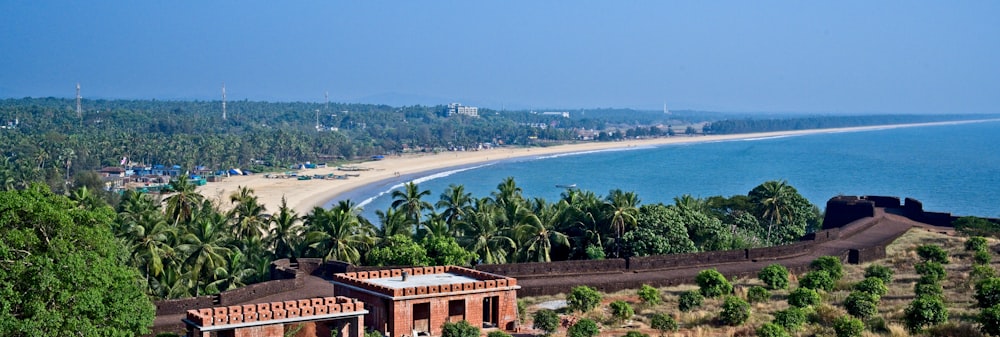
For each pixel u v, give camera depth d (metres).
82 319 44.44
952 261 88.50
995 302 62.47
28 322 42.16
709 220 99.88
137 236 78.44
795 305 66.44
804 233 119.56
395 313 57.34
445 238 86.31
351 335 52.25
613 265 80.44
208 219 93.19
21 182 185.12
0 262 43.78
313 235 88.69
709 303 69.75
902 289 73.88
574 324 60.75
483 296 60.75
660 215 94.25
